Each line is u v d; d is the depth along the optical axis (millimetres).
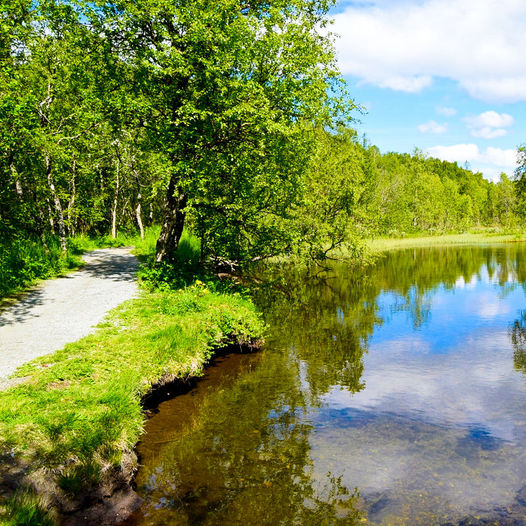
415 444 7121
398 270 32344
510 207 94500
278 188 16281
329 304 19812
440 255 43938
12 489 4617
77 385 7070
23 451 5191
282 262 24391
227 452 6789
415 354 12273
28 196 25078
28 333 9578
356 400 8992
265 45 13844
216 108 13734
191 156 14203
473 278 27656
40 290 14055
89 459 5398
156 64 13414
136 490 5695
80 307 11969
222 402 8781
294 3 15039
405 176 86688
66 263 18406
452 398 9117
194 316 11469
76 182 35562
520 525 5047
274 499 5594
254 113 13125
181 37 13414
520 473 6227
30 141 17219
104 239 32375
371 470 6316
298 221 22156
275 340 13633
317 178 25297
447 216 88562
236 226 17469
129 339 9320
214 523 5109
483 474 6203
